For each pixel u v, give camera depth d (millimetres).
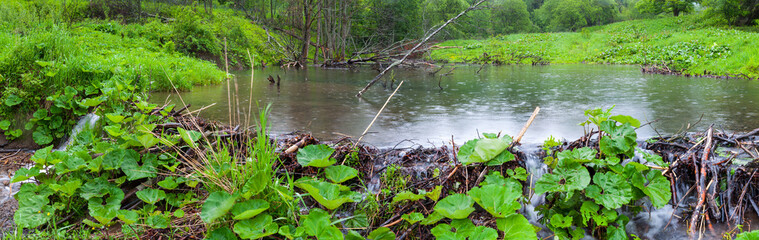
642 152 3332
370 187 3268
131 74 5156
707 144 3428
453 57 28172
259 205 2482
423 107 6879
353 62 19312
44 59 4715
